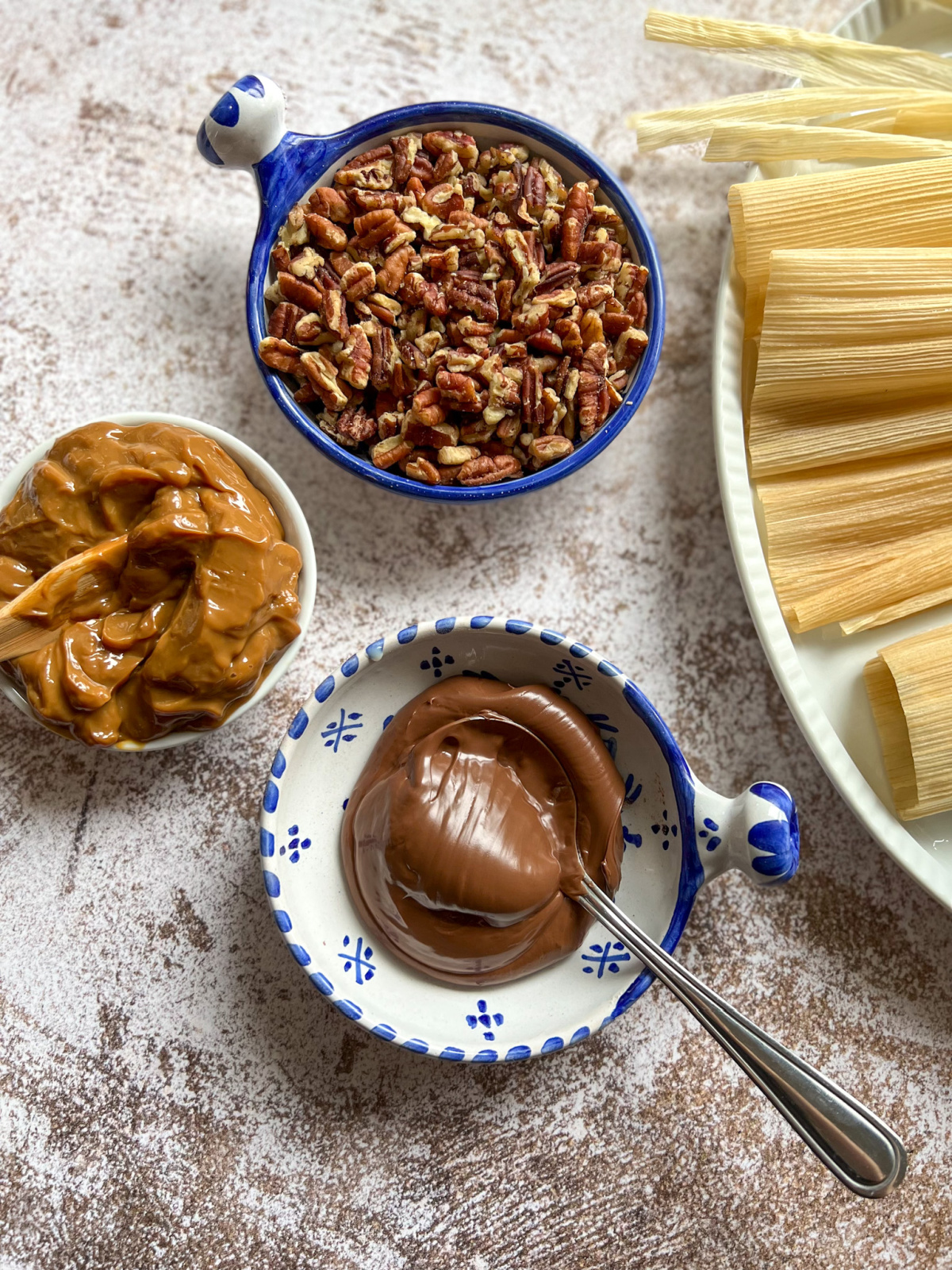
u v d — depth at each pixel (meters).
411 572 0.32
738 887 0.31
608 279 0.30
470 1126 0.30
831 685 0.31
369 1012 0.27
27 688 0.26
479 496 0.28
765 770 0.32
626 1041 0.31
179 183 0.33
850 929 0.31
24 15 0.33
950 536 0.30
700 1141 0.31
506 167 0.30
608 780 0.27
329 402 0.29
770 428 0.30
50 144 0.33
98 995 0.30
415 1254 0.30
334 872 0.28
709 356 0.33
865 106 0.31
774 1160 0.31
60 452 0.27
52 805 0.31
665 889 0.28
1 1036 0.30
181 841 0.31
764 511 0.30
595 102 0.34
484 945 0.27
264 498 0.28
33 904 0.30
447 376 0.28
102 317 0.32
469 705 0.28
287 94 0.33
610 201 0.30
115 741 0.27
